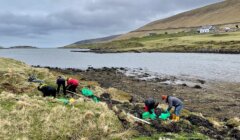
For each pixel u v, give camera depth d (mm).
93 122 16906
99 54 166875
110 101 24406
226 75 53031
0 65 32969
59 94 23953
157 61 94750
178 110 19812
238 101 31391
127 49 197250
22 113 17094
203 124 19844
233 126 20359
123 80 47281
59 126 16281
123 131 16984
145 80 47844
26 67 35344
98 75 53938
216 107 28469
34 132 15750
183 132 17656
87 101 20641
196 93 35969
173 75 55219
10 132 15547
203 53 135625
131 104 23844
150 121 18578
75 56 145625
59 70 58062
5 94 20172
